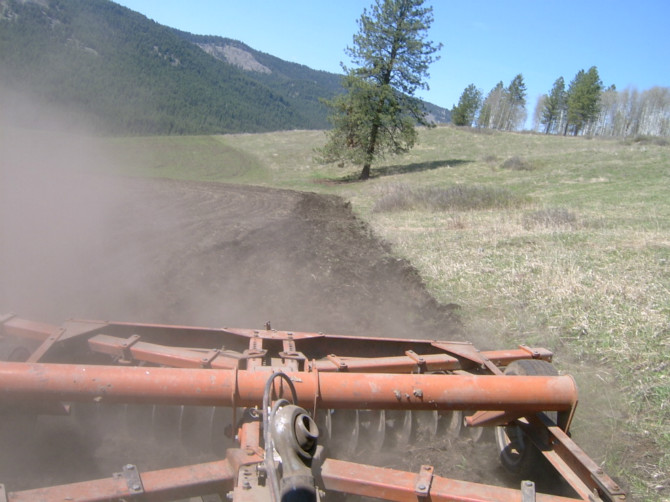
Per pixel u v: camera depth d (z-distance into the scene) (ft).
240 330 19.71
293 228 62.90
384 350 20.53
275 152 231.09
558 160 150.41
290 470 9.37
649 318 29.76
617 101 410.72
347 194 125.39
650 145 177.58
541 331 29.71
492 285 38.06
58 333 17.63
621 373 24.43
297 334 19.70
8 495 11.16
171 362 16.96
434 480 12.64
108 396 13.29
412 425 17.94
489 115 411.75
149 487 11.75
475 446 18.01
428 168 166.61
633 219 64.23
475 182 129.59
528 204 82.64
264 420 10.12
